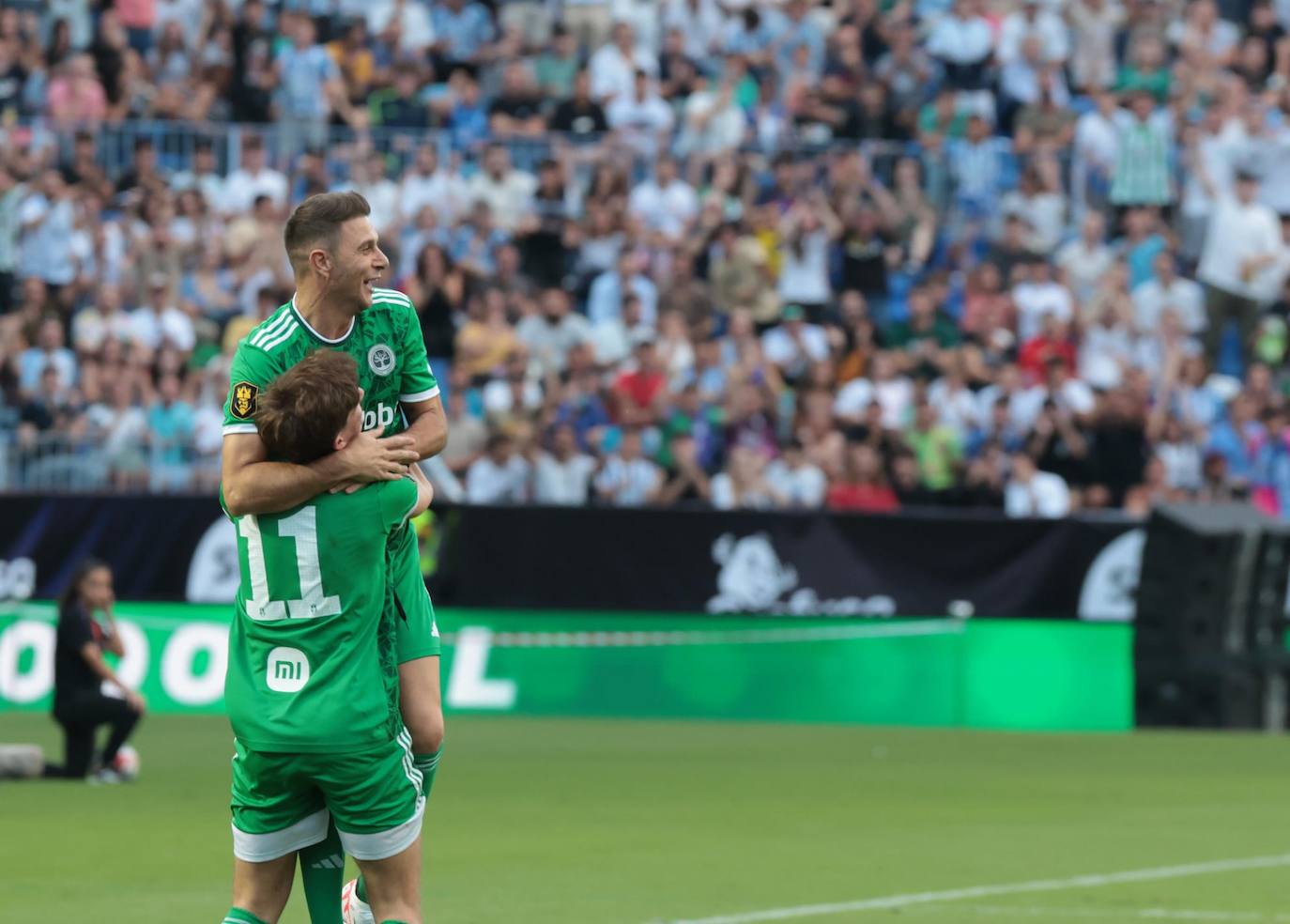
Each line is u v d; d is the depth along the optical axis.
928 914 25.30
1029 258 74.56
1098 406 66.06
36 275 70.12
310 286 18.91
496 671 58.75
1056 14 82.25
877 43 81.69
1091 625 57.81
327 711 17.50
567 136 75.75
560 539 58.75
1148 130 76.50
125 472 62.16
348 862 30.48
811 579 58.25
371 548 17.75
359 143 74.69
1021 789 41.41
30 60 77.81
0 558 59.03
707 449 66.12
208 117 77.12
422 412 20.16
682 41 80.88
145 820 35.34
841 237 74.38
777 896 26.75
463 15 82.50
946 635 57.75
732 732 55.09
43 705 58.97
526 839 32.78
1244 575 57.75
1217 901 26.58
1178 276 76.44
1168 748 51.41
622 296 71.56
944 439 64.81
